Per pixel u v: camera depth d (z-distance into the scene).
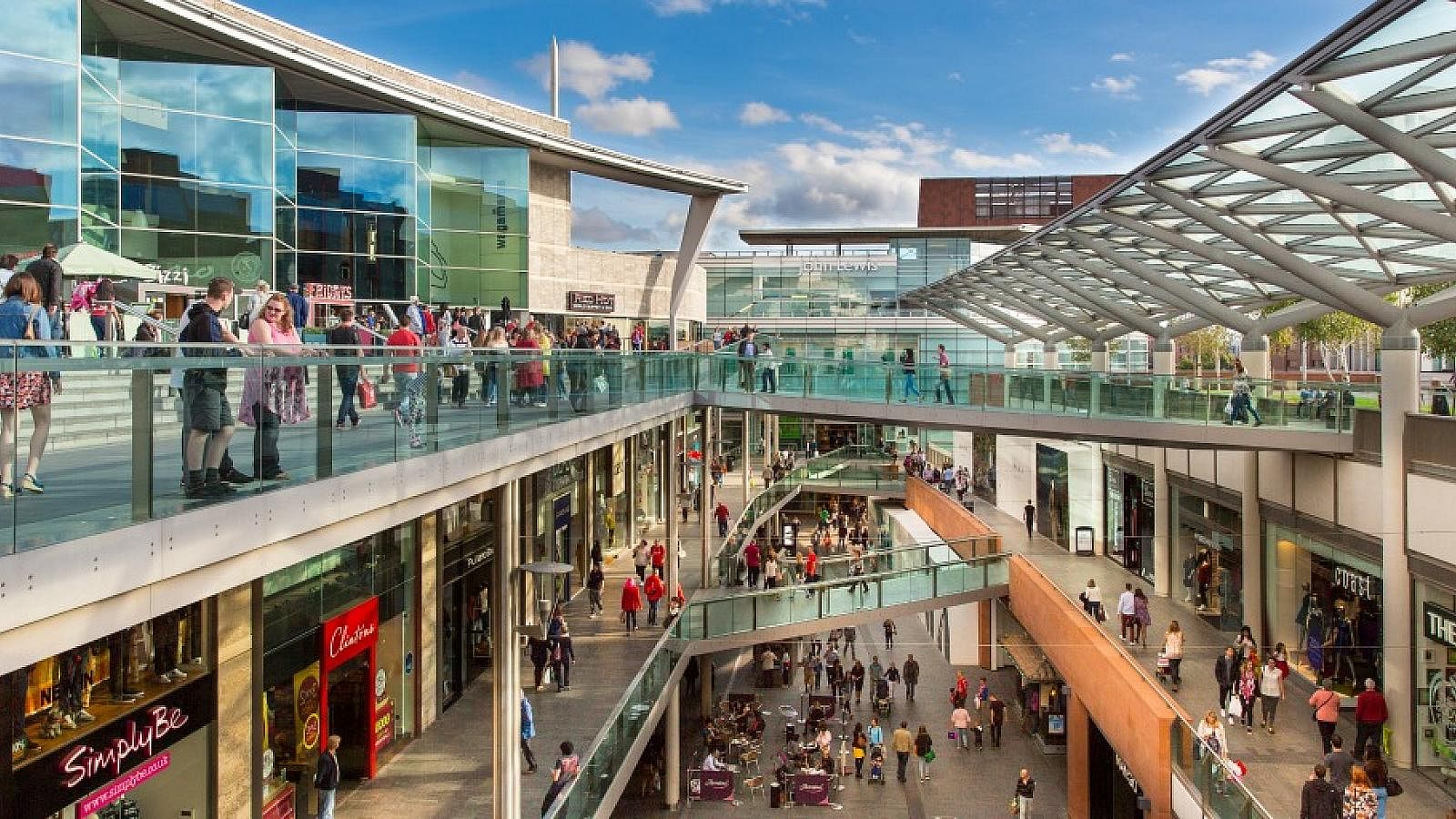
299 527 7.41
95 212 17.66
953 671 33.97
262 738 11.72
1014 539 36.09
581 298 31.73
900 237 61.06
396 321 16.98
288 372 7.33
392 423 9.02
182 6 17.25
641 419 19.48
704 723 26.73
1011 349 53.41
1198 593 25.53
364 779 14.76
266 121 20.17
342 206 23.59
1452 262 20.31
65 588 5.14
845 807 22.84
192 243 19.36
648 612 24.34
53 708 8.52
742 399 25.28
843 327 59.81
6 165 14.32
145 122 18.86
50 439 5.14
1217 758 14.18
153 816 9.87
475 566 19.61
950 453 53.72
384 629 15.65
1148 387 20.89
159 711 9.88
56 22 14.78
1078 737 22.31
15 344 4.91
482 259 27.31
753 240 62.91
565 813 12.31
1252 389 19.78
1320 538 19.55
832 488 47.91
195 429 6.30
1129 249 28.30
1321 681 19.11
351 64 24.41
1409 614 16.39
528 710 15.30
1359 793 12.27
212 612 10.78
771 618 24.45
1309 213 19.70
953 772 25.25
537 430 13.15
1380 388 17.73
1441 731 15.58
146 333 10.59
